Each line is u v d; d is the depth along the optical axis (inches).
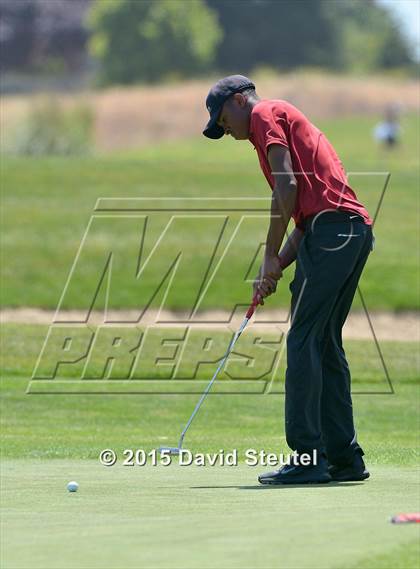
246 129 776.9
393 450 967.0
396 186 3398.1
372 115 5821.9
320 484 730.8
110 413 1322.6
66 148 4296.3
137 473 786.8
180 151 4886.8
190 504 627.8
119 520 573.0
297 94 6043.3
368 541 512.4
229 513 592.1
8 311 2209.6
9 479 745.0
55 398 1451.8
